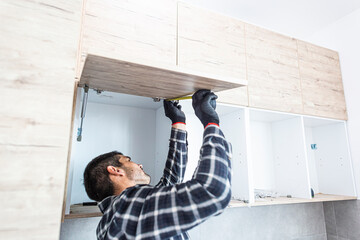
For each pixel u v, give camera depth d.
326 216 1.91
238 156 1.36
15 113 0.38
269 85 1.43
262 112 1.46
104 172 0.85
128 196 0.67
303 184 1.53
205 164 0.60
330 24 1.97
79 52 0.90
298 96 1.54
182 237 0.77
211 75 0.63
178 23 1.19
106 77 0.66
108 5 1.03
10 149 0.37
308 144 2.00
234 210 1.58
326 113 1.66
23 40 0.41
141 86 0.74
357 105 1.73
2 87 0.38
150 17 1.12
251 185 1.27
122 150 1.34
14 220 0.35
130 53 1.04
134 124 1.40
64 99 0.42
